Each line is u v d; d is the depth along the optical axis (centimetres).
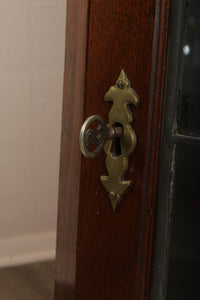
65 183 47
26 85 95
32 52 93
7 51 91
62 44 94
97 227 45
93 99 43
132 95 41
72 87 45
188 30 39
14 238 107
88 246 46
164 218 42
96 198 45
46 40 93
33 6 89
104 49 42
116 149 43
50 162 103
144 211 43
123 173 43
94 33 42
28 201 105
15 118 97
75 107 44
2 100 94
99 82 42
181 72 40
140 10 40
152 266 44
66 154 46
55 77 96
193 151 40
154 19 40
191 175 41
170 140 41
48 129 100
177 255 43
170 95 40
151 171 42
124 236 44
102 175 44
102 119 41
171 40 40
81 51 43
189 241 43
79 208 45
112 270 45
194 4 38
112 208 44
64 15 92
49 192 105
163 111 41
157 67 40
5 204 103
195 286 44
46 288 99
